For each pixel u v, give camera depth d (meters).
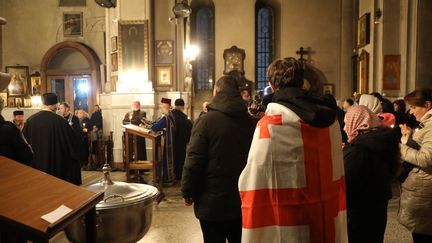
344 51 14.34
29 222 1.79
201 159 2.57
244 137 2.61
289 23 14.65
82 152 5.04
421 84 10.08
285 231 1.65
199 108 14.94
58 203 2.01
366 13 11.43
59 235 4.29
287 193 1.66
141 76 10.09
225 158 2.56
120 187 2.88
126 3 10.12
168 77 10.48
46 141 4.69
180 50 10.95
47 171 4.67
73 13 14.76
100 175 8.91
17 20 14.93
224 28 14.78
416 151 2.60
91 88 14.73
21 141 3.21
